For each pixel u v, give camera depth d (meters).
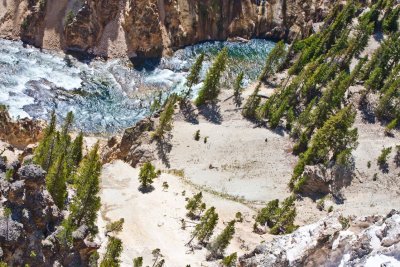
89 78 144.50
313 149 117.00
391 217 37.78
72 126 126.31
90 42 153.00
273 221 98.00
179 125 130.12
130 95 142.25
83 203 67.56
